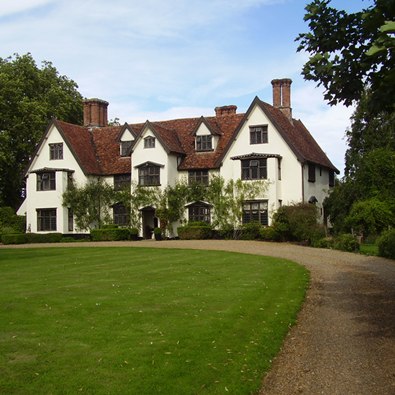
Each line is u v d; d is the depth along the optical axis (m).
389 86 6.83
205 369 7.32
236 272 17.14
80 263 20.50
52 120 40.69
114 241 35.91
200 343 8.49
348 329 9.88
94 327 9.57
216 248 27.56
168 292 13.17
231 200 35.75
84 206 39.41
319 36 7.79
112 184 40.34
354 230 30.92
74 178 39.94
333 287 14.64
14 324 9.86
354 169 38.88
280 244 30.36
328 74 7.51
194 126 41.25
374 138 37.91
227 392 6.60
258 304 11.63
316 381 7.14
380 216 28.42
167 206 37.38
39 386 6.74
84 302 11.85
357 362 7.89
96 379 6.95
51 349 8.25
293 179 35.00
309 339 9.24
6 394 6.50
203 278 15.72
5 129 44.62
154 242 33.38
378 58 7.00
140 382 6.82
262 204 35.16
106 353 8.00
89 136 43.75
